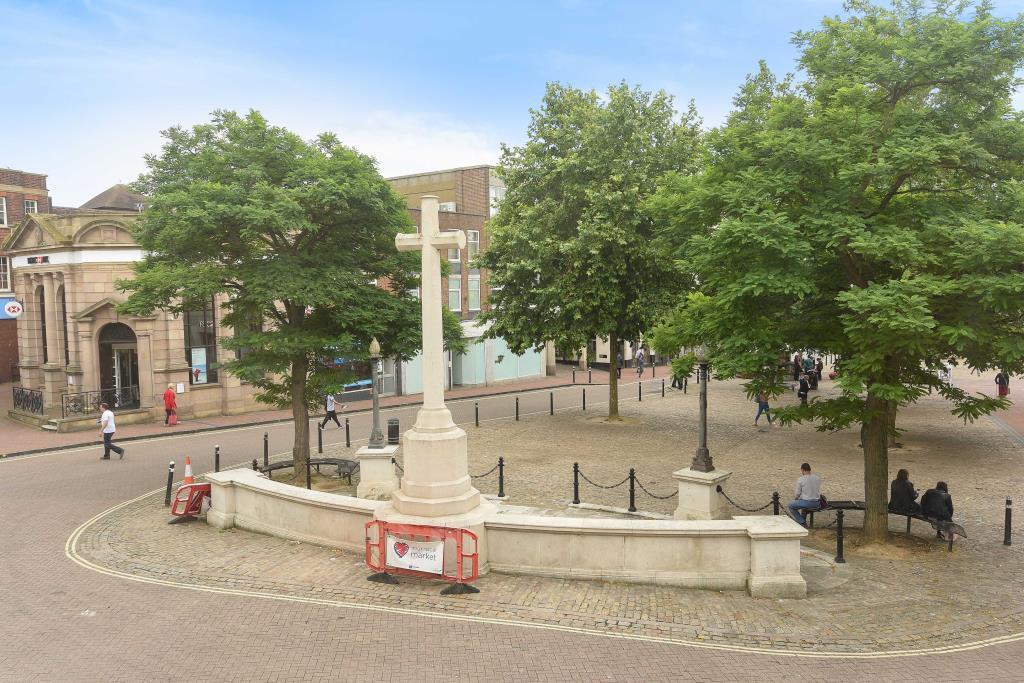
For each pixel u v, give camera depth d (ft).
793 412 40.96
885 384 36.29
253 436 83.05
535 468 63.00
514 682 24.56
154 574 35.88
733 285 37.99
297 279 51.11
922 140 35.81
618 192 78.59
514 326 87.20
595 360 185.78
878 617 30.63
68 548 40.88
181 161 55.88
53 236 93.71
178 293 52.03
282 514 41.68
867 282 38.24
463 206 150.71
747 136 43.47
